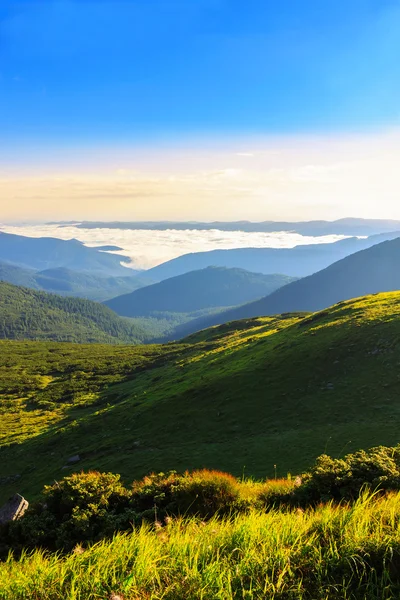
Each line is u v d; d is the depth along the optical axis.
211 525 6.66
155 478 12.70
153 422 54.03
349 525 5.77
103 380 137.88
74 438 63.00
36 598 4.98
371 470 11.12
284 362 55.28
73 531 10.23
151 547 5.70
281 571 5.02
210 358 88.00
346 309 74.81
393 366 42.81
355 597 4.79
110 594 4.87
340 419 36.19
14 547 10.31
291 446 33.09
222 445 38.94
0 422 100.25
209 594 4.75
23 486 49.75
